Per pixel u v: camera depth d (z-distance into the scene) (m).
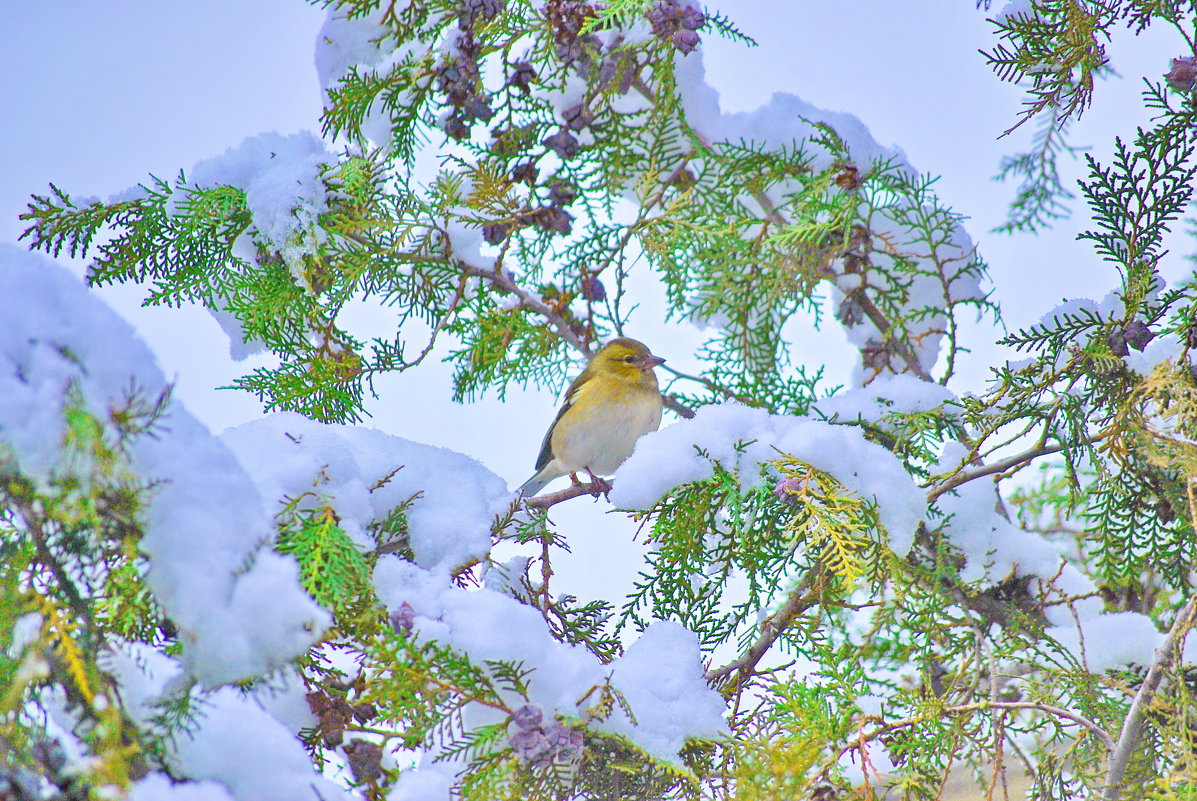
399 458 6.93
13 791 3.90
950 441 8.75
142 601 4.91
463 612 5.87
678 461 7.23
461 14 9.11
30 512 4.20
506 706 5.68
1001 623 8.35
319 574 5.52
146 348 4.25
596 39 9.47
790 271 9.84
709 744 6.36
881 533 6.76
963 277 10.60
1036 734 7.46
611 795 6.26
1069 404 7.16
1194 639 7.46
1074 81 7.68
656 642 6.45
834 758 6.11
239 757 4.59
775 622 7.75
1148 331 6.95
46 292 4.12
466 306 9.89
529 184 9.85
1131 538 7.50
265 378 8.67
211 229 8.88
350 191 8.86
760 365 10.52
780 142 10.19
